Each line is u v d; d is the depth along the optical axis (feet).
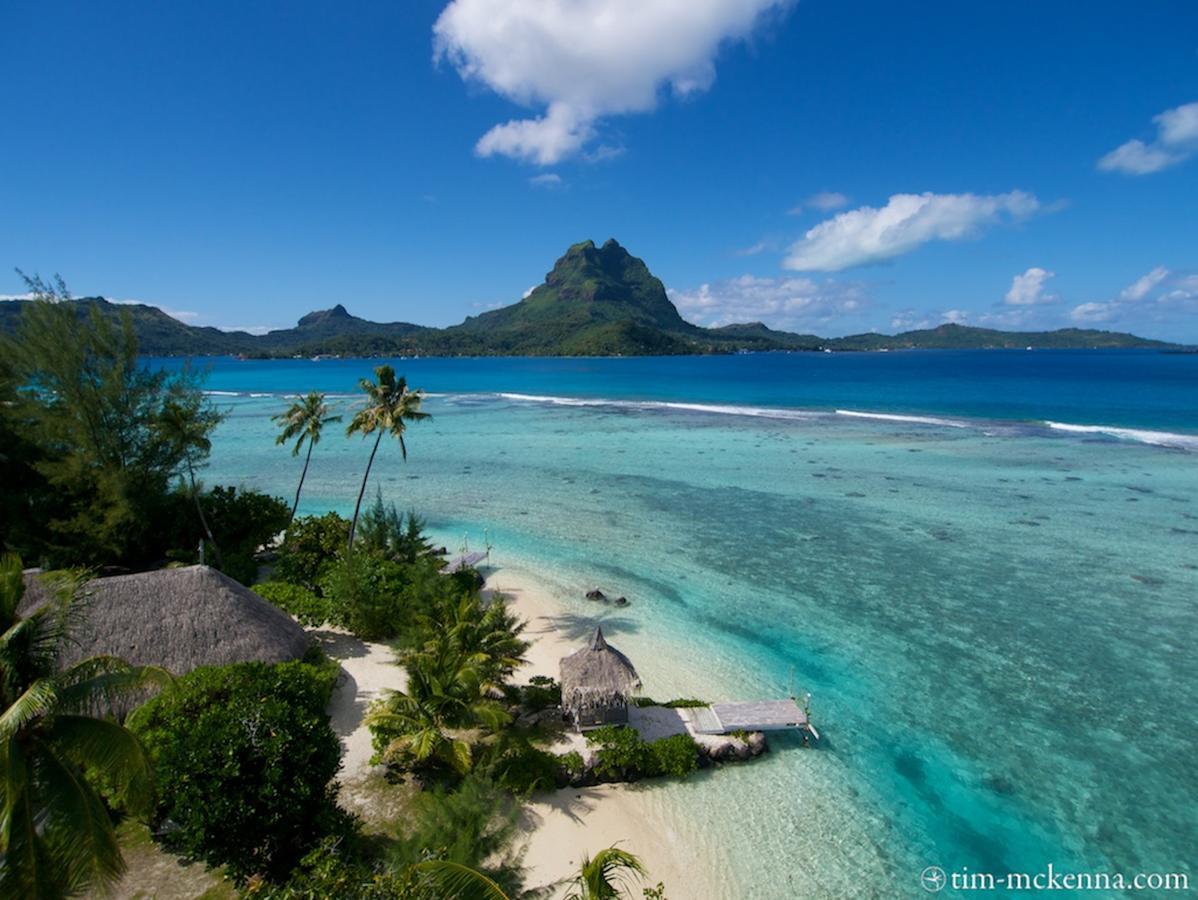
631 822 54.60
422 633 71.00
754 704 68.28
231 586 71.87
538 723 65.57
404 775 57.31
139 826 49.75
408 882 37.86
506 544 122.31
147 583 67.41
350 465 196.24
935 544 120.16
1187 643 83.05
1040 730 66.59
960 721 68.23
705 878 49.60
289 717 49.55
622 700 63.21
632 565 111.34
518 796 55.72
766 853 52.01
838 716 69.31
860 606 94.89
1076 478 164.66
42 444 99.55
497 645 68.18
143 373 104.47
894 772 61.00
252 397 415.85
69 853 35.24
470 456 208.33
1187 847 52.11
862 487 161.27
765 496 155.02
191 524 105.19
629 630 88.07
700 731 64.18
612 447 221.05
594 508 146.41
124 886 44.60
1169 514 134.51
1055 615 91.15
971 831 54.13
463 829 46.39
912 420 265.95
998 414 278.46
